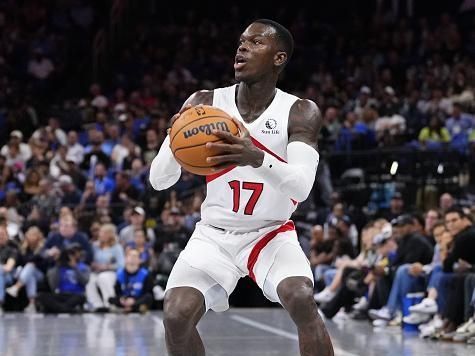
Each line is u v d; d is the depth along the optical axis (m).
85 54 34.00
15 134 24.72
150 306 19.48
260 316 17.94
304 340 5.87
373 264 16.83
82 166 24.53
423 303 14.40
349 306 17.86
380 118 25.78
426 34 33.03
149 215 22.42
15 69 31.94
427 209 21.73
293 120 6.32
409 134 24.98
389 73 30.81
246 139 5.70
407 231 16.06
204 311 6.27
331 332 14.59
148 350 11.93
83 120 28.64
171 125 5.90
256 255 6.32
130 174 23.53
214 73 32.84
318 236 19.70
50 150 25.02
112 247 20.17
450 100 26.95
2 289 19.38
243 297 20.80
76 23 34.62
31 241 20.05
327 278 18.67
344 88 30.66
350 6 37.50
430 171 22.27
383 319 15.83
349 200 22.81
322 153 23.41
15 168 23.75
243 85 6.47
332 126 25.78
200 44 33.97
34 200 22.42
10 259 19.70
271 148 6.33
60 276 19.42
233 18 35.88
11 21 33.22
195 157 5.70
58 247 19.98
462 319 13.25
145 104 29.47
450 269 13.58
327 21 37.53
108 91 32.50
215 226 6.49
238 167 6.30
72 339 13.46
